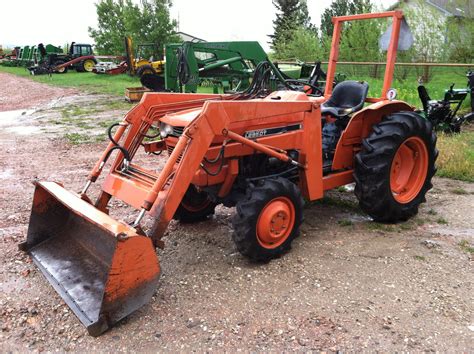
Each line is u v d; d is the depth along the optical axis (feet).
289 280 10.71
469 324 8.98
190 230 13.84
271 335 8.75
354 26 62.49
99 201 11.73
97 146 25.90
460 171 18.49
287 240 11.80
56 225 11.98
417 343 8.45
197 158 10.21
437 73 48.03
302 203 11.89
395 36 13.84
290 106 11.87
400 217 14.06
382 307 9.57
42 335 8.91
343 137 13.57
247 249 11.03
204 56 39.29
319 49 76.43
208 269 11.32
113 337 8.79
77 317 9.08
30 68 93.71
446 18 56.44
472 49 53.11
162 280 10.81
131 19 77.30
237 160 11.71
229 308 9.64
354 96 14.75
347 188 17.65
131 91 46.93
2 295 10.25
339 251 12.16
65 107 44.75
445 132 26.08
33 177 19.58
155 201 10.02
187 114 11.97
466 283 10.48
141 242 8.79
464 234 13.15
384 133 13.26
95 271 10.25
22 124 34.76
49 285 10.61
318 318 9.23
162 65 65.00
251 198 10.98
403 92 38.32
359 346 8.39
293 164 12.50
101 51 104.78
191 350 8.40
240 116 10.82
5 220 14.70
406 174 14.38
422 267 11.21
